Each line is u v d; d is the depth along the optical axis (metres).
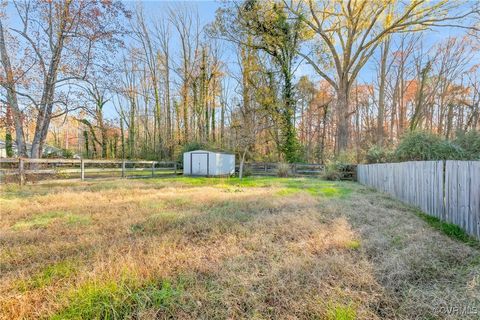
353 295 1.92
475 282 2.06
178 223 3.78
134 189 7.54
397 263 2.39
